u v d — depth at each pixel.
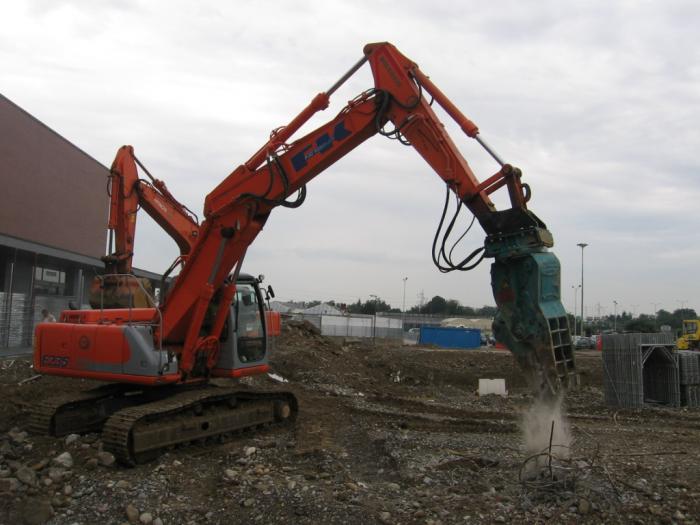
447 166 7.18
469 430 10.41
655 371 14.95
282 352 18.30
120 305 9.80
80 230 27.36
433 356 23.64
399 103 7.57
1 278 22.03
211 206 8.58
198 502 6.10
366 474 7.29
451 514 5.53
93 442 7.97
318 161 8.04
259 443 8.59
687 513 5.52
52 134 24.38
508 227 6.61
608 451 8.30
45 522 5.72
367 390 15.98
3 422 9.22
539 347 6.25
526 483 6.20
